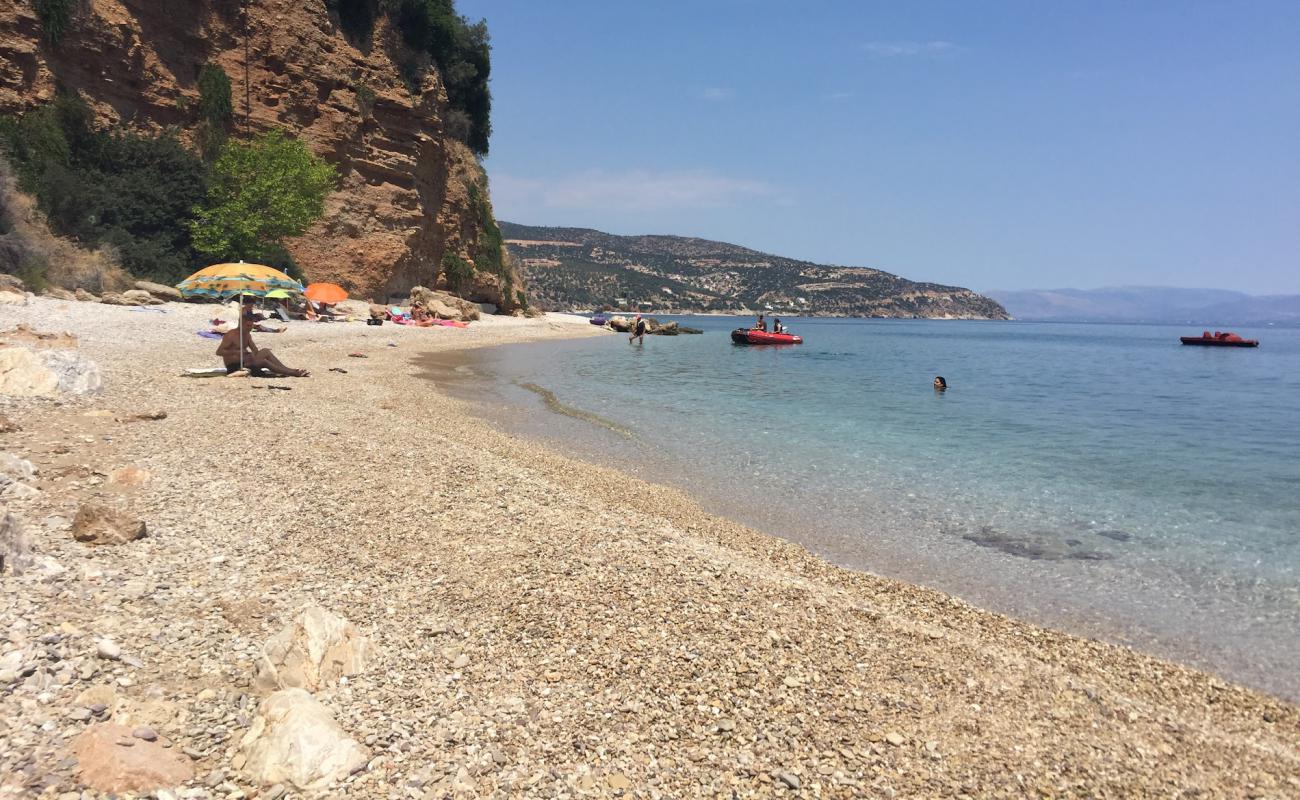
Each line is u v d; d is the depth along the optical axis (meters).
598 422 20.50
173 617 5.98
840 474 15.55
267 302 39.69
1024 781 5.03
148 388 15.98
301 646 5.38
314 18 51.09
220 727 4.71
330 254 50.34
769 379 35.34
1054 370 49.16
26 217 31.52
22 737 4.18
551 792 4.50
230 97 44.97
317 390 18.92
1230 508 13.66
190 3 44.16
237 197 41.62
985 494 14.31
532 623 6.63
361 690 5.36
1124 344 99.56
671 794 4.61
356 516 9.03
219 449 11.28
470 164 69.75
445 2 67.25
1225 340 91.88
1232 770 5.52
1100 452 18.95
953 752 5.30
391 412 17.12
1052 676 6.79
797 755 5.09
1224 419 25.97
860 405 26.72
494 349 43.34
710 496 13.47
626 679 5.84
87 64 38.38
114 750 4.09
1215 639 8.36
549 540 8.73
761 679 6.02
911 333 126.88
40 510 7.72
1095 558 10.88
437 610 6.80
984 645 7.55
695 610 7.17
